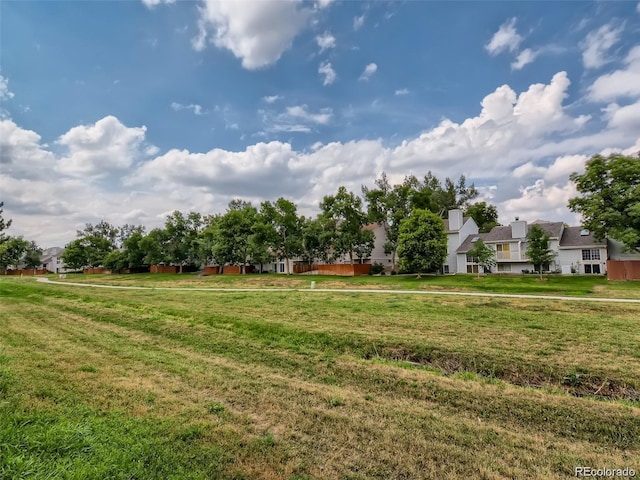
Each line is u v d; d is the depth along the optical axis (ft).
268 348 25.49
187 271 208.44
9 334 30.32
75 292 78.23
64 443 10.83
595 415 14.14
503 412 14.51
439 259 100.17
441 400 15.81
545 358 21.44
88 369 19.71
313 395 16.25
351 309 42.37
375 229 152.97
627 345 23.77
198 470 9.95
